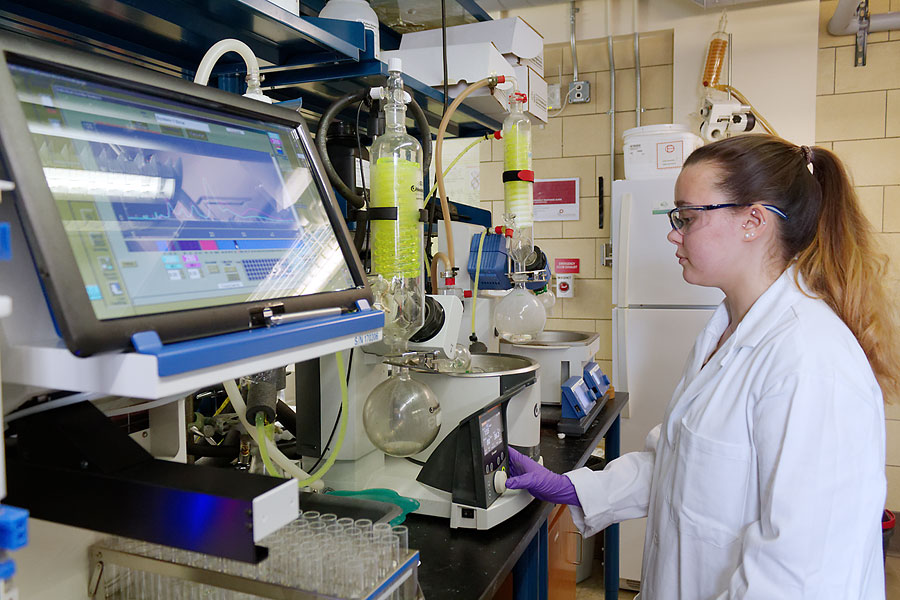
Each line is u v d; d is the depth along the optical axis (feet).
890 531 10.65
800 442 3.50
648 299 10.64
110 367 2.10
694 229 4.28
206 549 2.27
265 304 2.65
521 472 5.12
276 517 2.28
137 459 2.56
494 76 6.49
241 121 3.06
